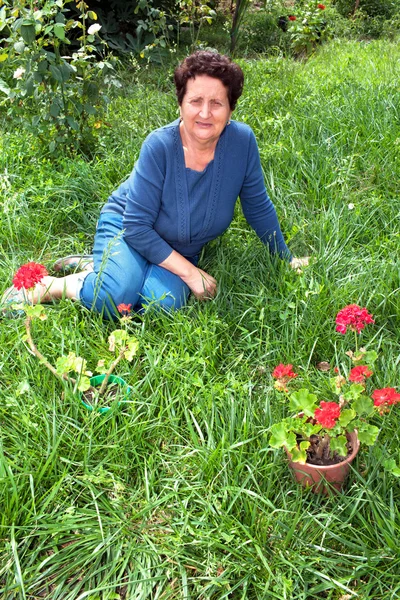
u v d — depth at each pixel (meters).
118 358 2.44
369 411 2.08
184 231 3.01
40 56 3.99
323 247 3.37
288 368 2.16
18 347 2.71
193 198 2.93
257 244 3.40
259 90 5.25
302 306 2.95
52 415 2.44
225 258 3.31
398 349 2.81
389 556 2.02
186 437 2.46
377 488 2.17
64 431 2.34
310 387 2.54
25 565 2.06
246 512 2.12
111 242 2.88
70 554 2.05
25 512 2.14
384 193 3.92
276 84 5.41
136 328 2.95
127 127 4.67
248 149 2.92
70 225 3.88
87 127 4.56
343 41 7.87
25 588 1.99
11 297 3.03
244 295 3.07
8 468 2.15
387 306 2.98
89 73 4.45
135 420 2.42
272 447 2.14
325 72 5.93
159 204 2.93
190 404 2.54
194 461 2.32
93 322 2.90
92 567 2.05
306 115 4.73
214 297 3.10
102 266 2.87
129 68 6.33
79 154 4.46
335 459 2.19
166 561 2.04
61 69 4.05
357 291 3.04
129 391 2.56
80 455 2.34
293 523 2.03
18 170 4.14
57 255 3.56
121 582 2.04
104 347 2.80
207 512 2.14
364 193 3.90
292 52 7.60
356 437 2.19
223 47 7.50
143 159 2.85
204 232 3.08
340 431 2.02
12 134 4.64
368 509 2.18
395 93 4.98
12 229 3.63
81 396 2.57
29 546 2.12
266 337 2.81
